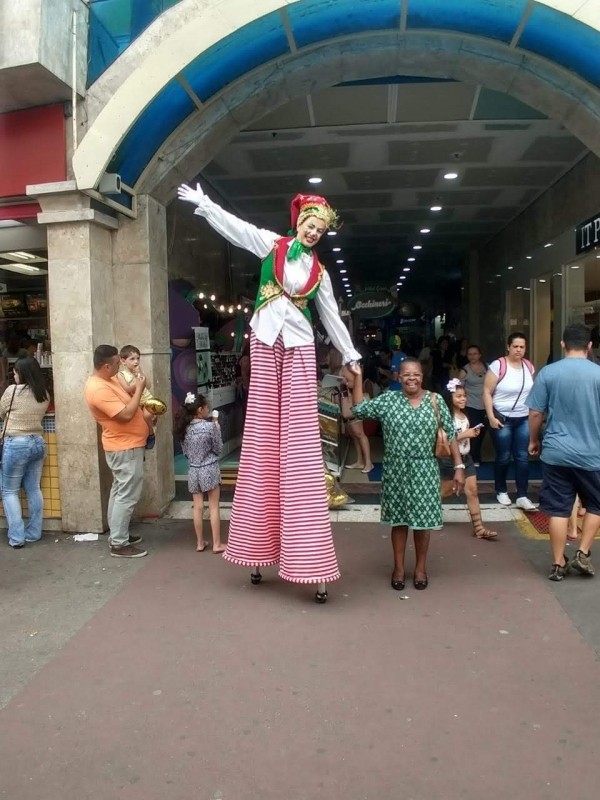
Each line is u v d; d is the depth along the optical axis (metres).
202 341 8.05
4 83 5.20
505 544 5.21
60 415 5.66
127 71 5.45
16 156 5.55
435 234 14.70
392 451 4.24
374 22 5.17
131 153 5.53
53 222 5.48
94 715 2.98
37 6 4.97
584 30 4.72
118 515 5.08
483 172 9.60
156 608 4.14
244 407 9.81
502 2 4.78
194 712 2.98
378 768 2.58
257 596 4.30
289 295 4.07
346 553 5.13
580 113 5.49
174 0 5.45
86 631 3.83
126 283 5.93
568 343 4.45
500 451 6.10
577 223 9.09
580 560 4.43
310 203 4.04
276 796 2.44
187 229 9.75
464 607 4.05
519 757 2.63
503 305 13.94
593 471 4.30
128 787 2.50
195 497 5.19
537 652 3.47
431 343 28.58
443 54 5.47
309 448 4.08
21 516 5.45
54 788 2.50
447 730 2.81
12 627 3.91
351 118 7.64
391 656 3.46
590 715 2.90
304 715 2.94
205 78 5.29
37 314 7.12
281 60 5.51
